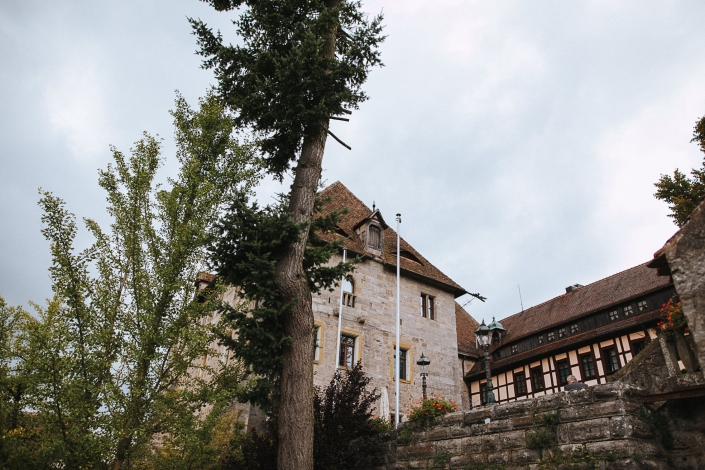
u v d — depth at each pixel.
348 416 11.83
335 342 20.89
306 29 10.67
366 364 21.61
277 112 10.55
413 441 10.98
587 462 7.57
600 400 7.81
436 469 10.16
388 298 24.00
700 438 7.42
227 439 13.41
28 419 8.53
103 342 8.34
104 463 8.48
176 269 9.45
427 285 26.38
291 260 9.42
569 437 8.01
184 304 9.44
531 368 25.38
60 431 8.06
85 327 8.41
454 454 9.96
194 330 9.11
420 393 23.05
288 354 8.84
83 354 8.14
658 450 7.48
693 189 15.61
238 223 9.32
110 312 8.66
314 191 10.58
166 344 8.85
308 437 8.28
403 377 23.05
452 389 24.62
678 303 8.57
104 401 8.12
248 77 10.73
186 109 11.42
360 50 11.07
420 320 25.02
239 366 10.25
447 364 25.09
